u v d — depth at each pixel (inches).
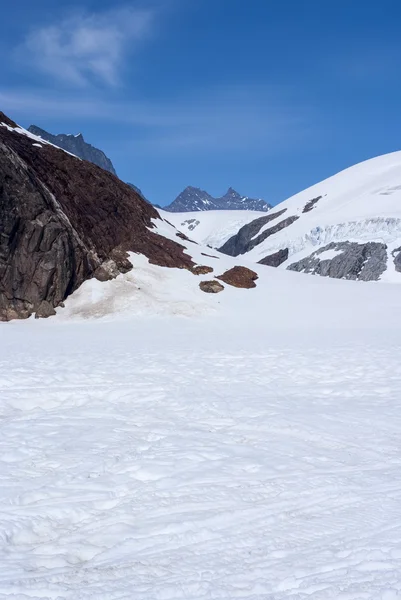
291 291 1694.1
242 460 381.1
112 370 740.7
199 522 286.0
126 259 1728.6
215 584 225.8
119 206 1940.2
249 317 1471.5
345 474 350.3
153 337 1157.7
